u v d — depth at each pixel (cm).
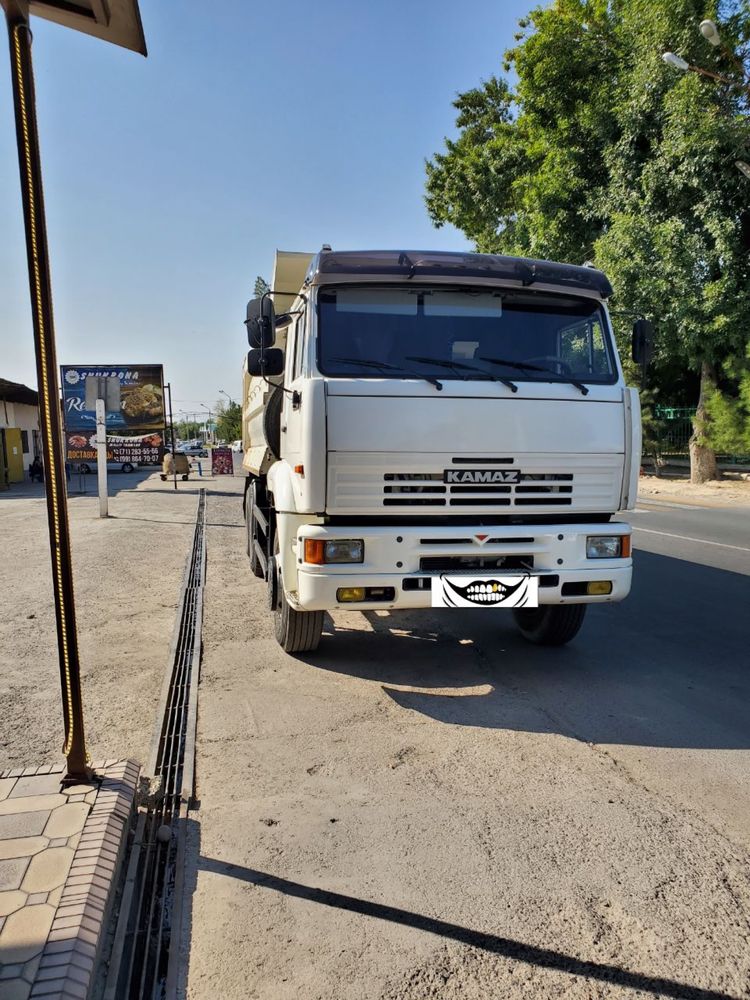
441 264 446
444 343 449
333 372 429
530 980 224
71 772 301
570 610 530
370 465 418
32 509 1628
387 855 288
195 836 300
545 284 465
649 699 455
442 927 246
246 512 931
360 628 612
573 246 1898
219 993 219
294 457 447
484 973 226
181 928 246
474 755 376
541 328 468
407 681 486
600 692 466
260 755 375
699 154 1522
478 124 2680
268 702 447
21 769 318
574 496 450
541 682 486
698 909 255
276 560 529
